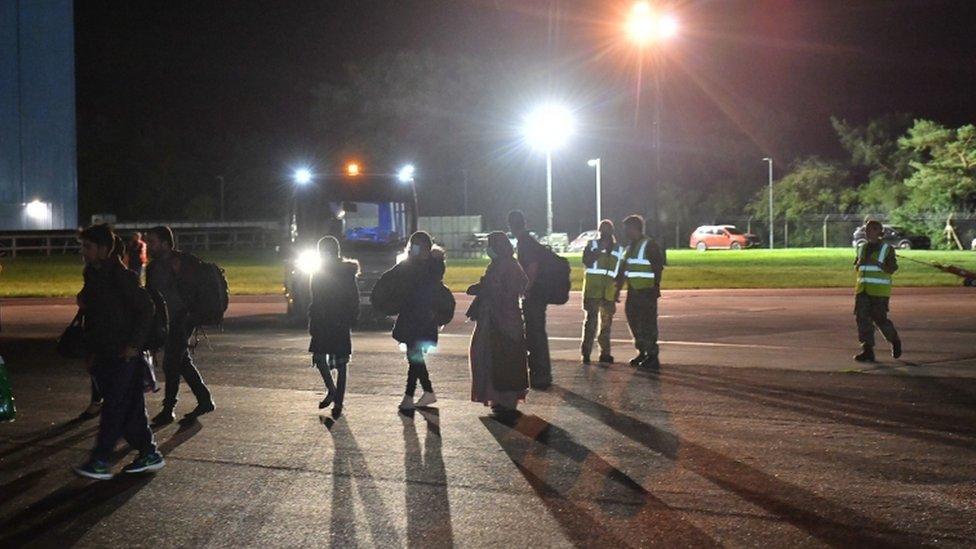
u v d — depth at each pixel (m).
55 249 59.75
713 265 41.62
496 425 10.68
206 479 8.66
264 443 9.95
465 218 62.00
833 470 8.72
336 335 11.23
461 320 22.41
